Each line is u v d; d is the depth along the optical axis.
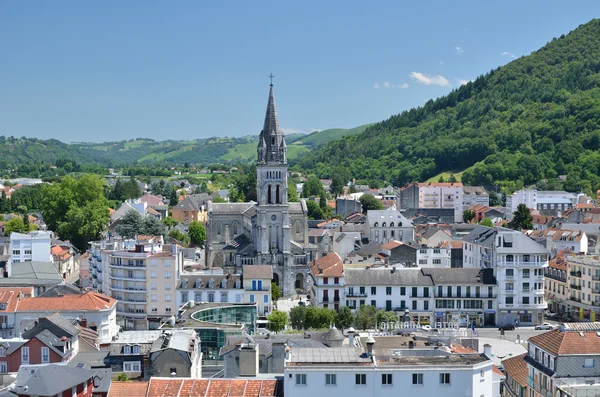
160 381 120.19
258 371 134.62
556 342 132.25
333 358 119.12
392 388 115.00
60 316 181.75
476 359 120.19
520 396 143.25
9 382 132.75
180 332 156.38
